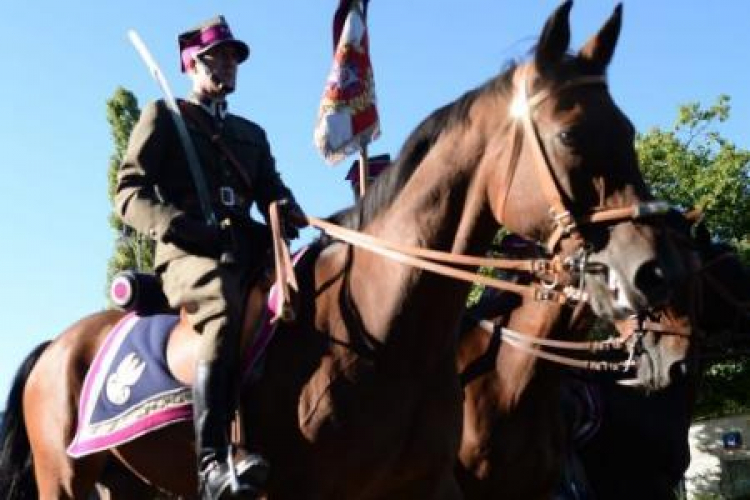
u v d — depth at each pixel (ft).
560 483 20.13
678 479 21.47
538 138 12.63
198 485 15.12
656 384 16.60
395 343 13.62
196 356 14.60
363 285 14.07
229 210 15.55
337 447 13.44
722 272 22.86
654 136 71.77
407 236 13.94
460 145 13.76
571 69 12.92
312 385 13.69
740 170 68.49
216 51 16.05
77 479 16.96
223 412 13.83
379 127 24.30
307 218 14.88
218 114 16.20
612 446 21.08
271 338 14.15
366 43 24.53
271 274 14.90
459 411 14.39
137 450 15.72
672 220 12.16
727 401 63.10
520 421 18.43
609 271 11.94
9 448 18.48
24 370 18.57
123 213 14.98
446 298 13.73
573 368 20.04
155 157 15.24
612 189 12.18
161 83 15.11
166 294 15.19
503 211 13.06
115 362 16.25
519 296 19.36
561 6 12.84
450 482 14.37
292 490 13.65
